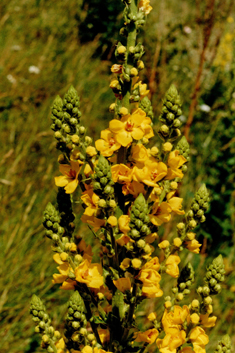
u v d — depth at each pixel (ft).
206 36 3.88
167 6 6.12
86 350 2.17
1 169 3.93
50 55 5.34
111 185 2.11
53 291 3.42
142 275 2.09
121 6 5.97
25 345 3.08
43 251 3.56
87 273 2.17
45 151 4.26
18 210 3.71
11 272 3.25
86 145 2.20
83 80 5.05
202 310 2.24
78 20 5.98
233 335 3.55
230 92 5.09
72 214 2.27
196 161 4.74
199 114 5.09
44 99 4.85
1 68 4.88
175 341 2.15
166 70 5.14
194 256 3.92
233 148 4.66
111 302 2.30
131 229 2.07
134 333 2.22
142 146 2.15
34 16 5.92
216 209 4.27
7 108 4.53
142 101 2.26
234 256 4.28
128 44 2.16
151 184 2.08
